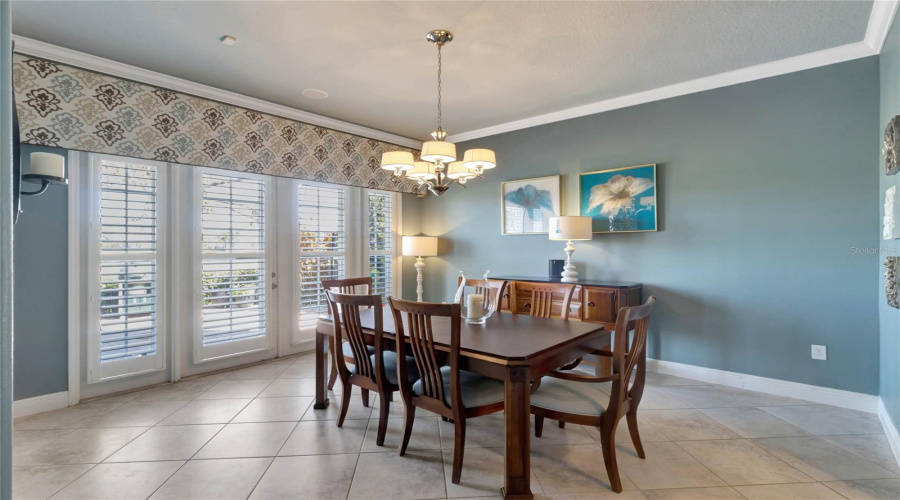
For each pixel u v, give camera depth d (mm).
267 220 4094
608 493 1904
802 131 2994
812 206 2961
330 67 3123
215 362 3768
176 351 3490
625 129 3793
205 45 2783
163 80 3262
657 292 3637
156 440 2438
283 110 3992
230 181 3820
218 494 1908
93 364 3070
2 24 630
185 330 3574
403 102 3875
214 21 2484
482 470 2117
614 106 3828
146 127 3215
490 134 4723
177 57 2957
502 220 4637
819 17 2420
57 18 2439
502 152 4664
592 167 3996
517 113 4195
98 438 2461
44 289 2871
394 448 2346
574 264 4109
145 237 3322
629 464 2152
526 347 1994
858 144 2797
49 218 2887
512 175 4578
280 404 3000
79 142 2918
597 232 3932
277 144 4004
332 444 2389
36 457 2236
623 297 3375
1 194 614
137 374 3285
